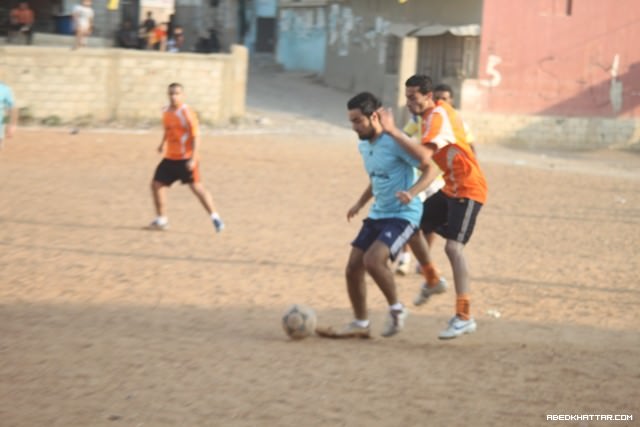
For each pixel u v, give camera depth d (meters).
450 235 18.47
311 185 44.78
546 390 15.31
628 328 20.77
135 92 65.44
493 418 13.70
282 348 17.41
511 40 73.38
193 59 66.88
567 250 31.50
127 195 38.47
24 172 43.53
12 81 61.81
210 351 16.91
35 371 14.98
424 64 79.44
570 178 55.00
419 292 21.36
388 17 84.00
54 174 43.44
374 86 85.06
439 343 18.55
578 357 17.72
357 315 18.62
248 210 36.44
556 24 74.06
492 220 37.59
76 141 55.56
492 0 72.50
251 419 13.06
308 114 76.88
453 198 18.48
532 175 55.03
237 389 14.50
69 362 15.63
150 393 14.07
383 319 20.56
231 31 93.00
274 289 23.28
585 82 75.25
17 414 12.80
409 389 14.98
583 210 41.97
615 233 35.81
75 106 63.62
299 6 102.31
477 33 72.88
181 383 14.69
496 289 24.62
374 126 17.61
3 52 61.28
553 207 42.44
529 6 73.38
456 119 18.36
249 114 73.56
